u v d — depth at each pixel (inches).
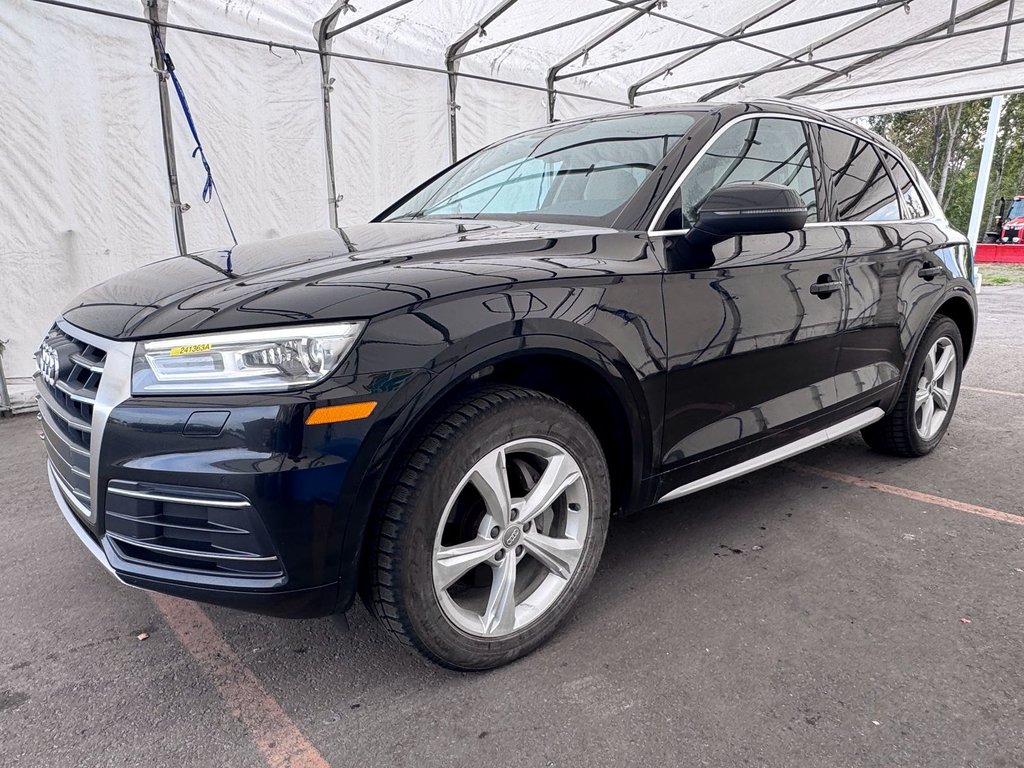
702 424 90.3
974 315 150.9
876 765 61.9
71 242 193.9
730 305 90.5
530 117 305.9
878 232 122.6
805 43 333.7
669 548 105.1
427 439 66.1
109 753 64.9
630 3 241.8
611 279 78.2
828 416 112.6
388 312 63.0
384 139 255.4
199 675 76.6
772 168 106.0
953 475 135.5
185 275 77.7
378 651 80.7
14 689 74.3
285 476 58.5
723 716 68.4
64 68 185.5
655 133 101.3
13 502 126.3
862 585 93.7
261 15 216.8
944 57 361.4
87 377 69.0
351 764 63.2
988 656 77.8
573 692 72.3
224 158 218.1
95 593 94.5
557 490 76.9
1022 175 1486.2
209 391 60.2
